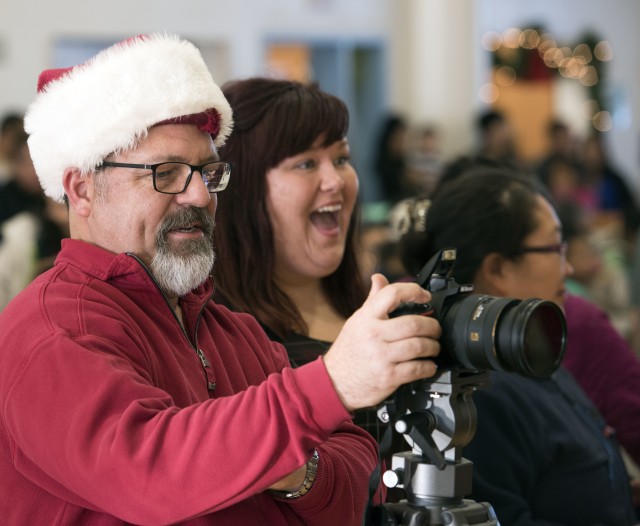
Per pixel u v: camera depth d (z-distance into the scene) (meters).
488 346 1.62
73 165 1.99
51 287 1.89
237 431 1.64
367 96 13.60
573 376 3.30
